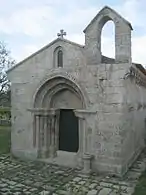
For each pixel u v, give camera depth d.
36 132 11.98
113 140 9.83
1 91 34.06
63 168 10.73
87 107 10.41
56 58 11.31
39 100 12.01
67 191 8.24
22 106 12.32
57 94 12.20
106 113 10.01
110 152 9.88
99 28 10.38
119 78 9.77
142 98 14.73
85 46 10.49
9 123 27.50
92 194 7.96
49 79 11.41
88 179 9.38
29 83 12.09
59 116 12.52
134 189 8.40
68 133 12.28
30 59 12.02
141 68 13.77
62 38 10.98
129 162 10.94
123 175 9.74
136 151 12.79
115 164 9.76
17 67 12.44
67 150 12.29
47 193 8.07
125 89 9.93
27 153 12.08
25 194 7.97
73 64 10.76
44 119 12.03
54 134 12.34
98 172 10.05
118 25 9.88
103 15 10.14
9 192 8.12
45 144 12.04
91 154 10.30
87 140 10.46
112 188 8.49
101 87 10.11
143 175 9.88
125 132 10.16
